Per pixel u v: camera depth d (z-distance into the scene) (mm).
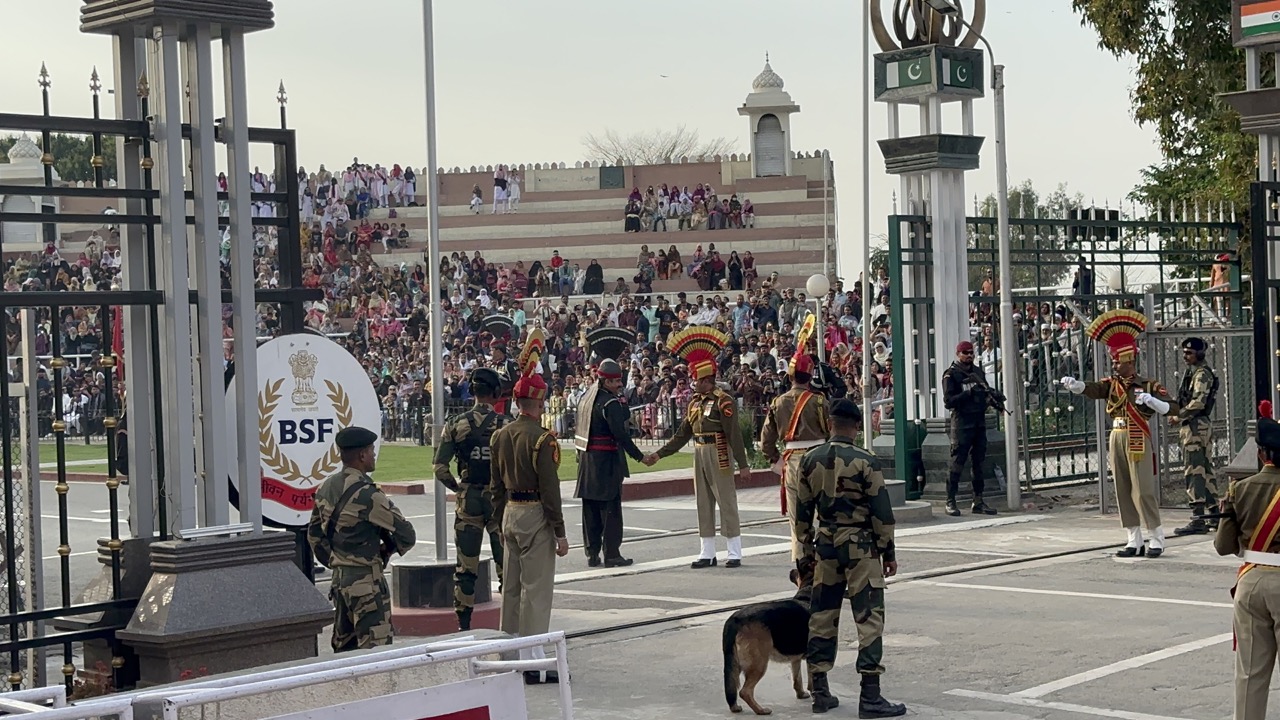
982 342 22250
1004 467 18938
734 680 8625
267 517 9711
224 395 8195
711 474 14570
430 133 12219
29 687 9102
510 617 9977
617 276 53906
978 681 9336
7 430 8078
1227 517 7555
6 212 7547
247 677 5129
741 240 53094
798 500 8797
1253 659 7441
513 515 9875
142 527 8320
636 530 18141
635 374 34094
